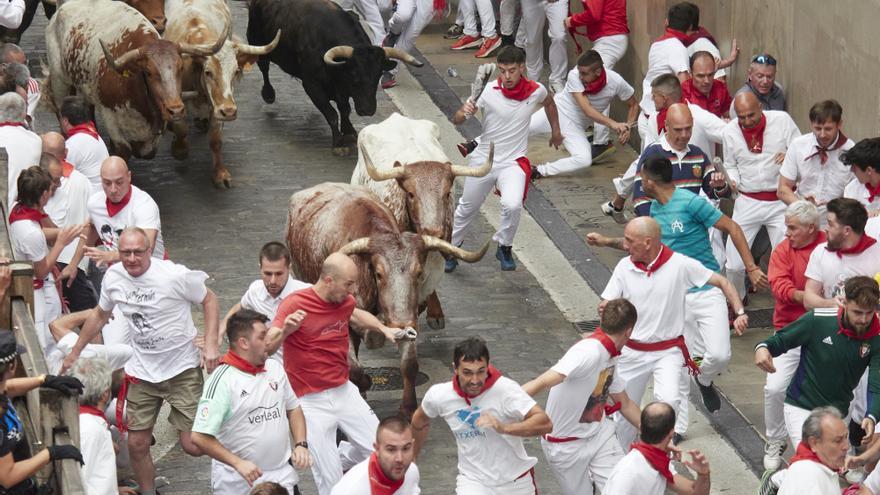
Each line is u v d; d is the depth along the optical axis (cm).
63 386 1041
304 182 2248
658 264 1376
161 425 1552
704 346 1522
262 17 2420
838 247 1359
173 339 1313
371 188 1700
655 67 2077
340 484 1058
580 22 2388
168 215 2116
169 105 2014
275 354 1366
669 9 2127
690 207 1497
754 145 1747
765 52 1945
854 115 1692
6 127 1574
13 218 1434
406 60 2297
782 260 1425
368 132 1744
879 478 1159
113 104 2091
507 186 1912
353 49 2253
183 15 2197
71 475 981
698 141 1853
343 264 1248
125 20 2109
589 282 1938
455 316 1844
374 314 1505
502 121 1894
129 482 1385
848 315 1252
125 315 1308
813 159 1641
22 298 1281
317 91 2336
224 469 1198
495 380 1144
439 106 2559
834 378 1284
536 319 1838
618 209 2112
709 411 1558
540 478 1445
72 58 2141
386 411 1590
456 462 1473
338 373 1291
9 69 1745
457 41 2884
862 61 1666
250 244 2022
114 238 1520
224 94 2122
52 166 1510
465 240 2072
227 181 2217
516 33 2795
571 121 2184
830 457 1073
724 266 1797
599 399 1238
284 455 1203
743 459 1488
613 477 1091
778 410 1405
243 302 1352
